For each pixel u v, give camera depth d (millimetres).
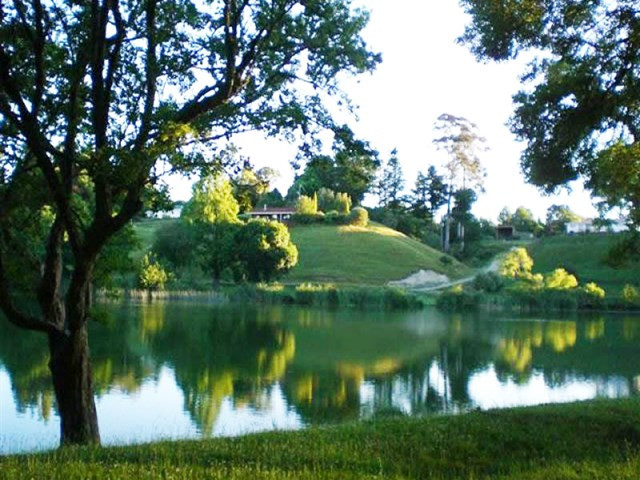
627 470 8180
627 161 12289
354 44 13672
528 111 14039
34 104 11977
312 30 13477
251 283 79750
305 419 20969
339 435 11258
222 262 80562
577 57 13391
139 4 12992
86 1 12586
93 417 13555
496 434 11422
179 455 9430
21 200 13695
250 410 22344
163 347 36125
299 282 88500
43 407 21438
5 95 12031
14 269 13859
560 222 143500
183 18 13164
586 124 13328
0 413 20609
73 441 13133
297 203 122750
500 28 13000
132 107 13242
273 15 12680
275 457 9422
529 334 48031
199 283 78875
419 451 10227
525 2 12820
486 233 136000
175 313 56906
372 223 123938
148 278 73375
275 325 50000
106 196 12500
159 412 21672
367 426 12305
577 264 96250
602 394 26344
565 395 26281
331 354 35969
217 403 23250
